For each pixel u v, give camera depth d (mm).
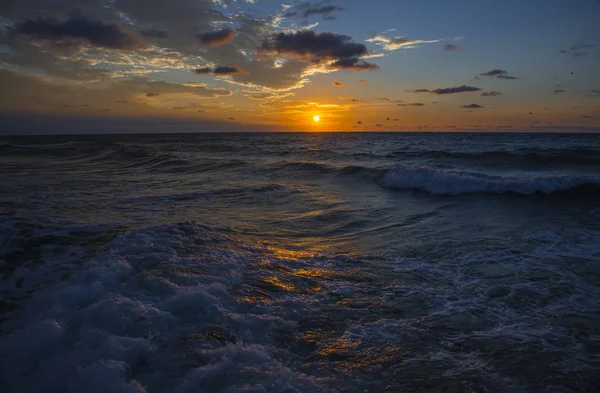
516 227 6551
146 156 21047
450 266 4617
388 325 3145
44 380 2170
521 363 2611
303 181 12688
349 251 5246
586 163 15172
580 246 5352
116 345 2498
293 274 4242
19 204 8055
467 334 3012
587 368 2539
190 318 2982
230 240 5445
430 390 2322
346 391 2275
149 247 4688
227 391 2164
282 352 2678
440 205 8648
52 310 3004
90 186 11195
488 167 15266
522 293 3787
